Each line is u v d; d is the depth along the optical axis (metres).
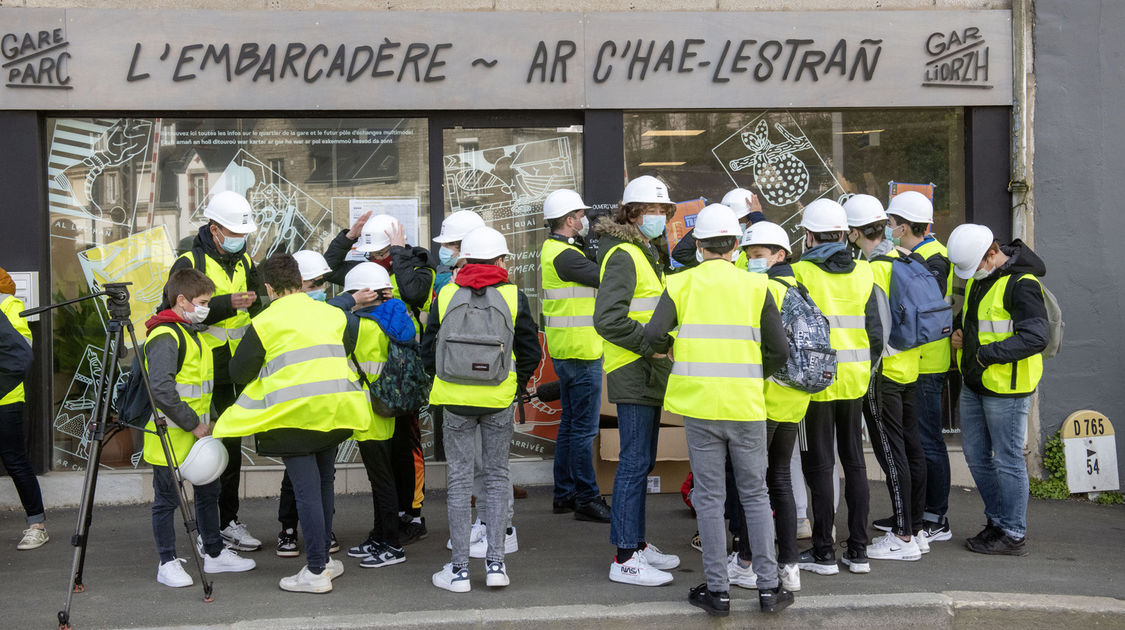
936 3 7.78
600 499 6.83
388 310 5.67
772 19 7.64
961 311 6.21
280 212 7.64
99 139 7.47
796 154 7.90
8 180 7.25
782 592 4.86
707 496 4.83
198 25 7.29
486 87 7.50
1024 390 5.82
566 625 4.85
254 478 7.54
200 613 4.94
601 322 5.05
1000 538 5.99
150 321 5.25
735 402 4.74
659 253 5.95
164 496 5.36
